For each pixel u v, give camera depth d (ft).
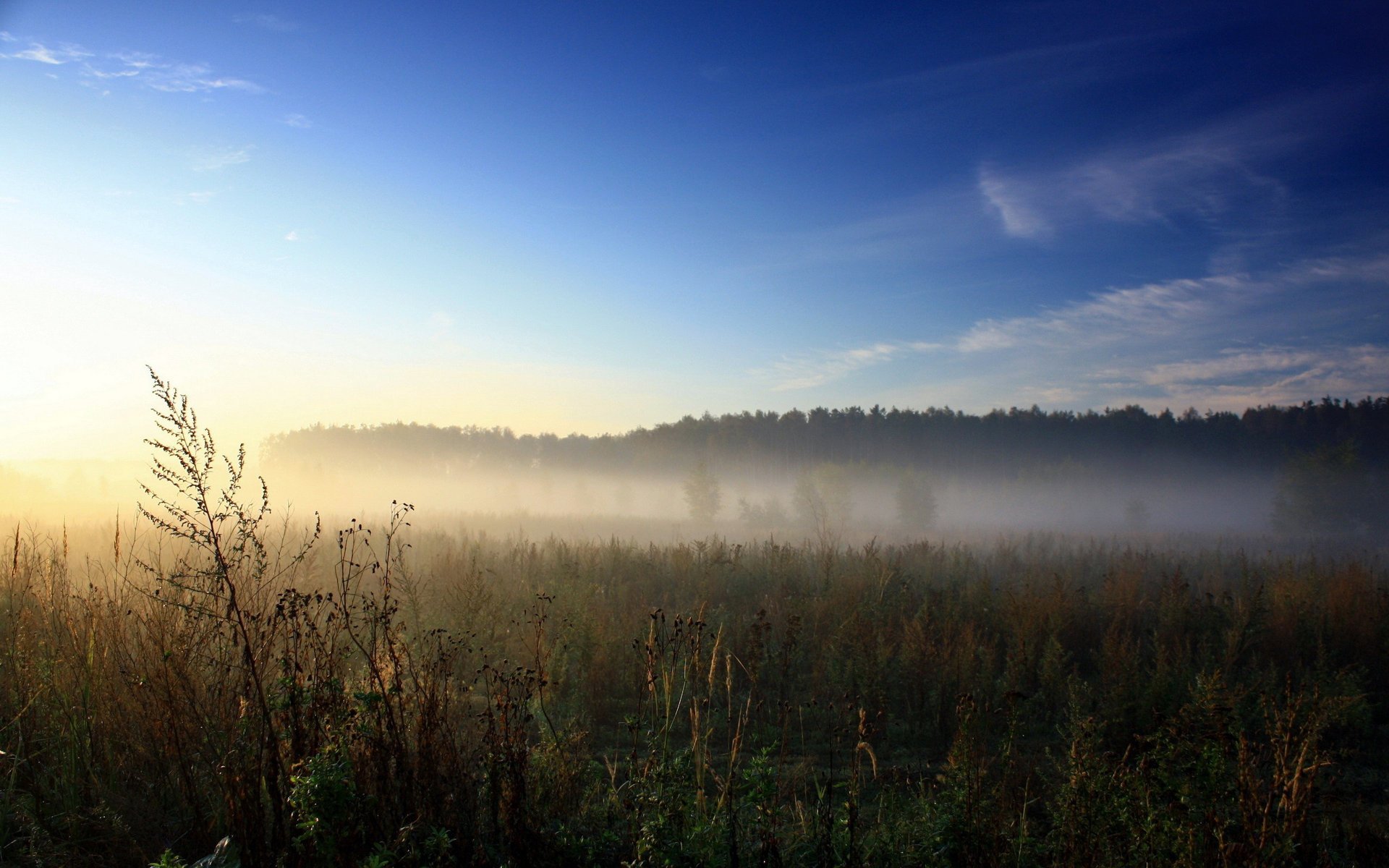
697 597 39.37
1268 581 45.88
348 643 16.40
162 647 13.88
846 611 33.37
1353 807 17.51
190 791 12.78
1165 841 12.69
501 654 26.55
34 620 17.48
